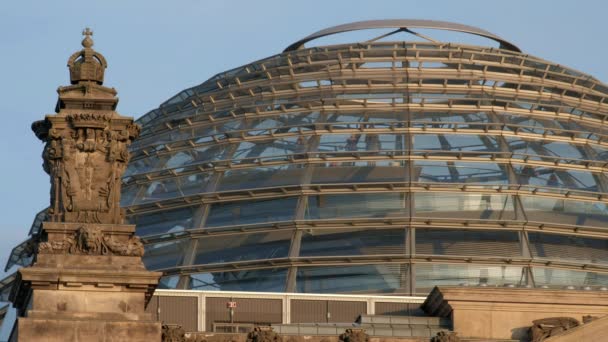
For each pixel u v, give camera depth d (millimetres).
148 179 109000
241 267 100438
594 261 102125
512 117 110500
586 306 82938
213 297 87750
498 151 106938
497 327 82750
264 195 105000
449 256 100250
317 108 110625
